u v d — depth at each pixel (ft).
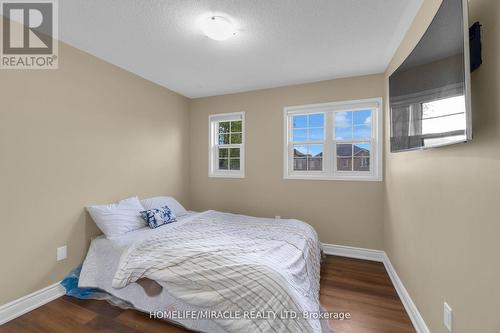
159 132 11.07
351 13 5.97
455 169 4.02
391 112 6.72
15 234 6.13
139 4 5.61
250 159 11.84
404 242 6.82
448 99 3.78
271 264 5.59
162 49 7.78
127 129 9.43
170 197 10.98
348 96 10.08
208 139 12.76
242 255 6.01
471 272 3.54
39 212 6.63
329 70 9.46
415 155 5.94
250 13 5.96
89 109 7.98
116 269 6.91
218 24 6.16
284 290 4.98
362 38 7.13
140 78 10.05
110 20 6.22
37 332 5.57
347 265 9.20
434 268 4.82
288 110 11.10
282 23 6.38
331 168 10.48
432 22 4.33
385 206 9.33
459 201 3.90
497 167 3.00
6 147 5.97
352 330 5.65
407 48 6.64
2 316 5.85
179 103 12.39
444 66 3.89
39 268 6.62
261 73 9.76
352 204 10.08
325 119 10.56
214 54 8.13
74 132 7.54
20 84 6.24
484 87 3.30
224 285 5.39
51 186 6.92
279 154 11.26
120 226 7.88
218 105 12.53
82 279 7.17
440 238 4.56
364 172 10.13
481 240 3.31
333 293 7.23
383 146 9.59
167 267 6.00
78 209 7.64
